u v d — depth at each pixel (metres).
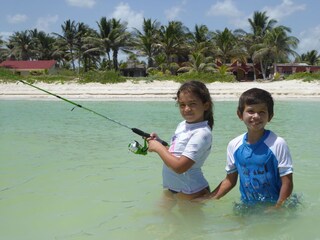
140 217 3.18
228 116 12.84
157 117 12.65
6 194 3.87
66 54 64.69
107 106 18.34
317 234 2.76
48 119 11.95
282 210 3.19
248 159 3.32
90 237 2.79
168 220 3.10
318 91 25.12
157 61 47.44
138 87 28.67
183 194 3.52
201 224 3.00
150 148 3.55
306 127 9.83
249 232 2.81
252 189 3.35
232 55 50.47
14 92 26.80
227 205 3.41
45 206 3.49
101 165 5.23
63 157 5.78
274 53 49.34
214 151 6.23
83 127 9.75
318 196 3.71
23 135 8.23
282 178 3.23
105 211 3.35
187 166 3.36
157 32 50.81
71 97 25.17
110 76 32.09
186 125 3.56
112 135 8.24
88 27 60.47
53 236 2.82
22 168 5.03
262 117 3.24
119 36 52.03
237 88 26.94
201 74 33.38
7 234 2.86
